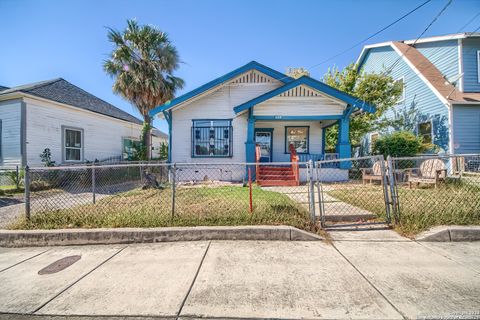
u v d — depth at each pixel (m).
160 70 14.45
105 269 2.66
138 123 16.56
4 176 9.04
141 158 14.44
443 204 4.36
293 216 3.92
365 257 2.81
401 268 2.54
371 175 7.84
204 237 3.47
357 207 4.73
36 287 2.33
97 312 1.94
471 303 1.96
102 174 10.66
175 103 9.76
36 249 3.33
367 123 12.53
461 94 10.47
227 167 10.03
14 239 3.47
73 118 11.52
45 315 1.92
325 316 1.84
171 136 10.19
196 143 10.18
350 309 1.91
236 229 3.47
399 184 7.73
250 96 10.31
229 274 2.47
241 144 10.22
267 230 3.46
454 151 10.00
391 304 1.96
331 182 8.57
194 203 4.93
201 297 2.09
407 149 9.75
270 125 11.56
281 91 8.70
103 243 3.45
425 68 11.84
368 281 2.30
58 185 9.47
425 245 3.14
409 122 12.33
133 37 13.77
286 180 8.48
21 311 1.98
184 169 10.04
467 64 10.73
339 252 2.97
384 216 4.14
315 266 2.62
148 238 3.45
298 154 11.07
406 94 12.58
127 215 4.02
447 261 2.68
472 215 3.77
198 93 9.81
